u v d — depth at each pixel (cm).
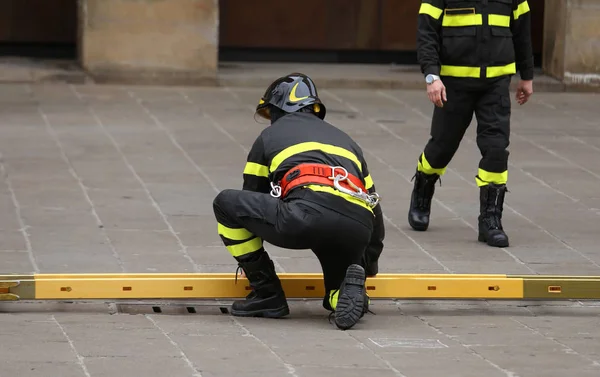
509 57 2155
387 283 1709
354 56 4547
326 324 1642
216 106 3666
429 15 2133
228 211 1634
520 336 1586
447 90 2173
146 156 2888
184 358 1418
